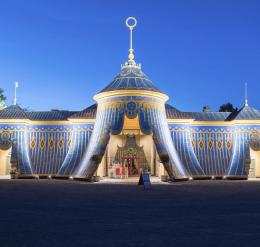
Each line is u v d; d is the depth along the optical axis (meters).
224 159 35.34
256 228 9.91
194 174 32.56
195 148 35.75
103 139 30.50
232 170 33.75
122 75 33.97
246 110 36.94
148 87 32.53
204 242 8.30
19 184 25.55
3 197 17.19
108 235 8.99
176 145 34.66
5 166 36.88
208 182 28.97
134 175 36.34
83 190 21.05
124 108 31.52
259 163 36.75
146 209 13.44
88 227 9.98
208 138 36.22
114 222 10.76
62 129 36.09
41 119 36.91
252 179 33.91
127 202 15.49
